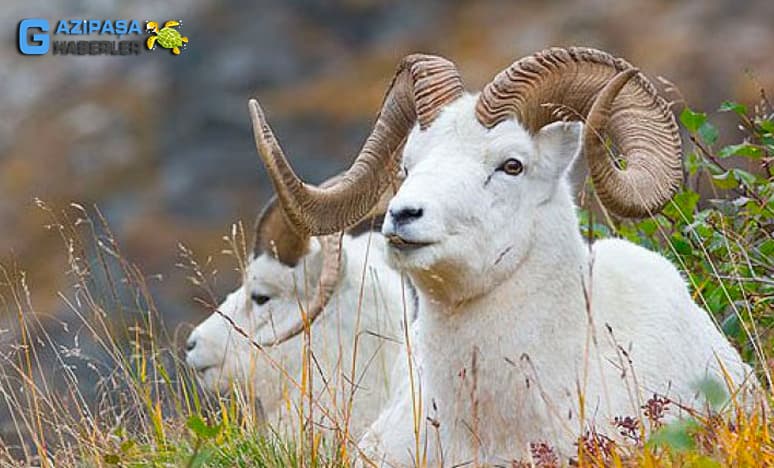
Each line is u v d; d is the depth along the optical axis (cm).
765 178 2158
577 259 1773
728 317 2000
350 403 1906
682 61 8450
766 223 2077
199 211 8606
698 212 2200
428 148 1767
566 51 1775
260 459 1852
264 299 2370
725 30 8700
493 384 1744
